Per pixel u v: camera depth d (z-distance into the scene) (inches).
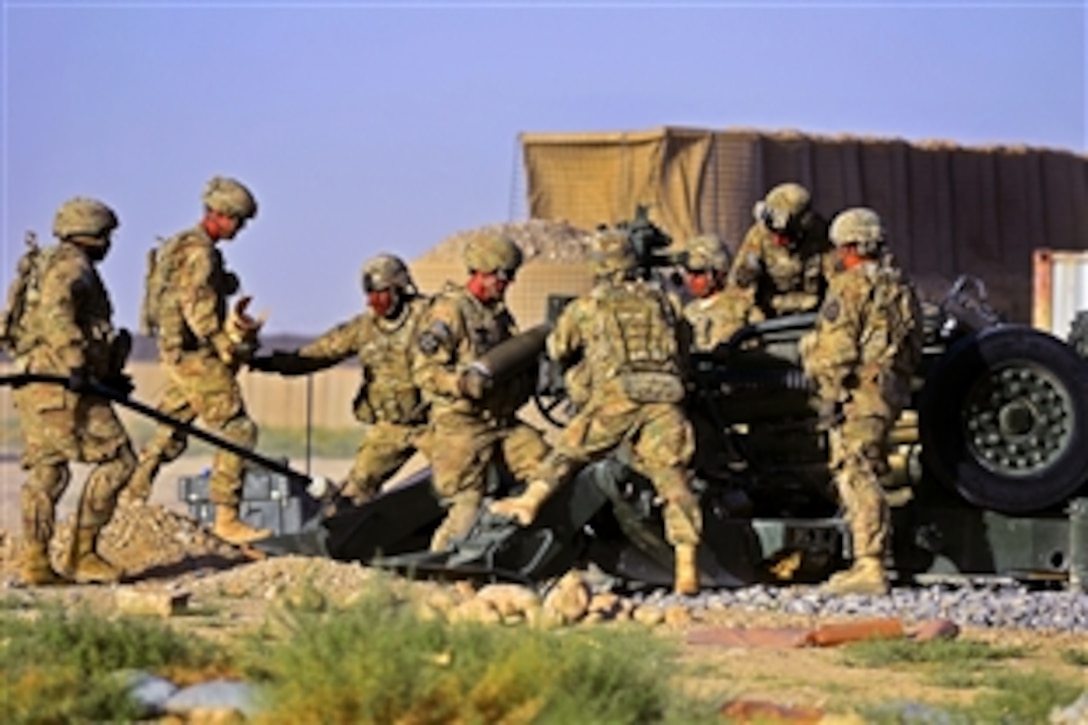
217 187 1337.4
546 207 4335.6
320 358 1350.9
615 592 1200.8
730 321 1346.0
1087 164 4825.3
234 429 1352.1
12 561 1310.3
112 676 770.8
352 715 725.3
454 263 4170.8
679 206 4286.4
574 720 714.2
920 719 762.2
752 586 1212.5
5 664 785.6
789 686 846.5
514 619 981.8
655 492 1197.1
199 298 1331.2
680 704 747.4
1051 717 783.7
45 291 1210.0
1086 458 1235.9
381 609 800.3
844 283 1208.2
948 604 1141.7
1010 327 1243.2
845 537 1209.4
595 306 1192.2
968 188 4690.0
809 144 4448.8
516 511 1167.0
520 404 1242.0
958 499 1258.6
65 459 1216.8
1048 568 1252.5
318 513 1360.7
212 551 1346.0
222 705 746.8
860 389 1202.0
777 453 1258.0
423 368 1219.9
